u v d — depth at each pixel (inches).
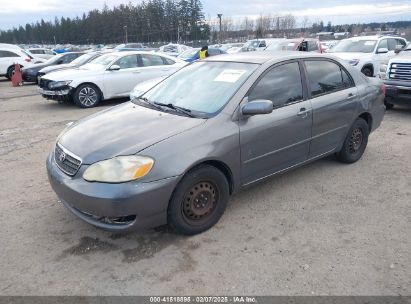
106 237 136.2
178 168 123.0
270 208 156.6
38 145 253.4
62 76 397.7
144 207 119.3
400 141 249.8
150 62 440.8
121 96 425.1
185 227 132.0
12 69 751.1
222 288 109.5
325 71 181.0
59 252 127.7
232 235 136.6
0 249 129.5
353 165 204.1
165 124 136.8
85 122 153.0
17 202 164.9
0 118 350.0
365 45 499.8
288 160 163.9
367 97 199.8
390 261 120.3
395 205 158.6
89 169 121.5
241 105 142.3
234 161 140.1
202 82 162.4
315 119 169.6
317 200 163.6
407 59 318.3
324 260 121.3
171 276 115.0
